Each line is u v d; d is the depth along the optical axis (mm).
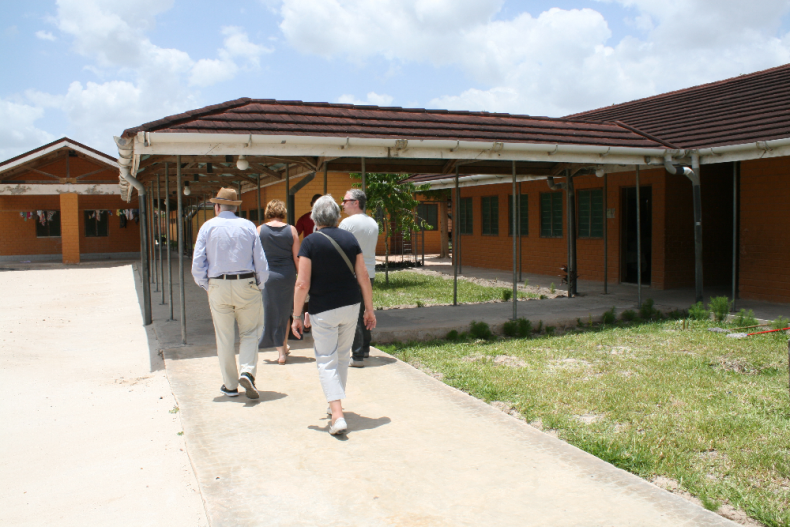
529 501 3164
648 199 13727
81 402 5352
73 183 24953
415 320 8734
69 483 3648
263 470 3584
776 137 8461
